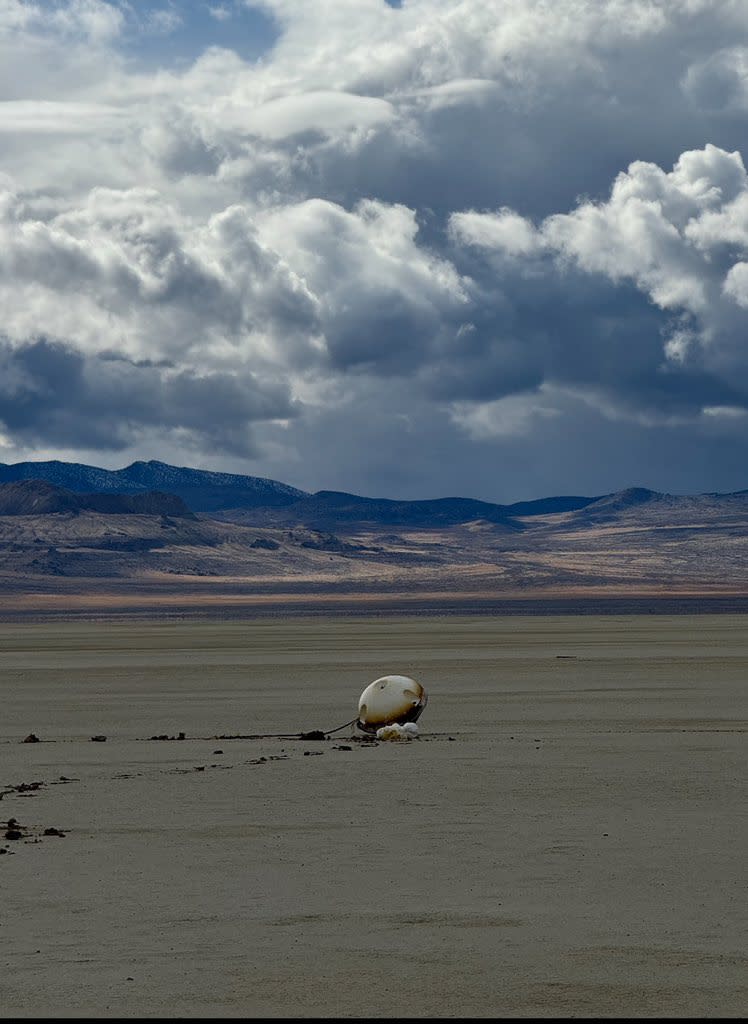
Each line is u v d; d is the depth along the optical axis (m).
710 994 28.17
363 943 32.31
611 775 61.62
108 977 29.67
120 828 48.81
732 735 80.19
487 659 179.38
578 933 33.06
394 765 66.44
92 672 161.50
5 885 39.09
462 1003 27.73
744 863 41.09
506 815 50.47
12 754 74.62
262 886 38.66
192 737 84.75
